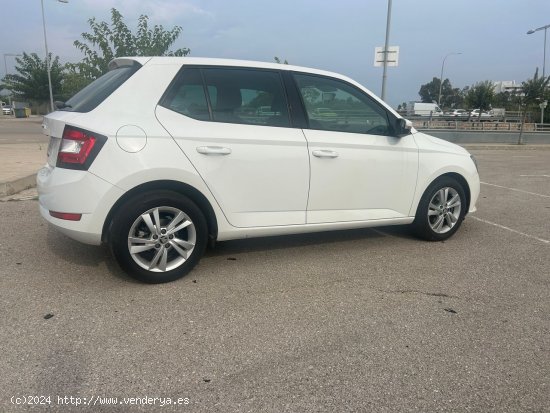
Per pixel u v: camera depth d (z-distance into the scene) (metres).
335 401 2.56
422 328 3.39
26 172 8.87
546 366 2.94
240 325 3.37
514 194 8.83
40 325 3.28
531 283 4.27
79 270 4.26
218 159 3.99
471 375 2.83
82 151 3.60
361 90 4.80
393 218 5.02
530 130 36.16
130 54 11.67
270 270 4.45
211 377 2.75
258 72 4.30
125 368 2.81
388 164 4.85
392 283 4.21
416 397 2.61
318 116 4.53
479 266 4.69
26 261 4.46
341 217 4.69
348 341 3.19
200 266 4.49
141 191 3.79
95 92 3.97
